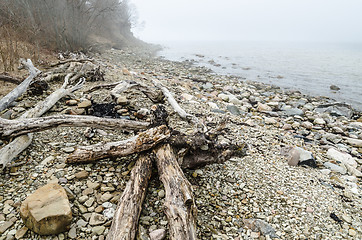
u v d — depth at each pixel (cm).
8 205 277
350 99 1362
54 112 573
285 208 355
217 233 292
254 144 596
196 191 365
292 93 1423
